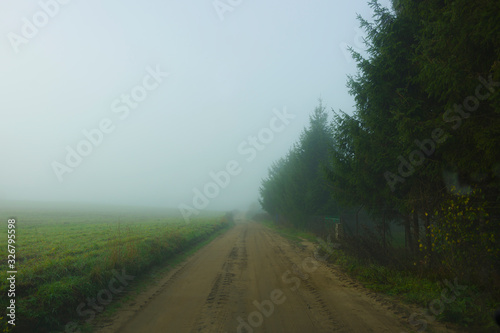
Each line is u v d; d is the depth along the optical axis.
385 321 5.68
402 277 8.52
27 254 11.16
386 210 11.50
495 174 6.52
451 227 7.25
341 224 16.14
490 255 6.61
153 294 7.72
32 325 5.25
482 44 5.95
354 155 11.55
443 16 6.59
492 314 5.46
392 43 8.98
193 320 5.86
